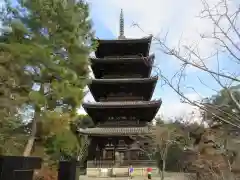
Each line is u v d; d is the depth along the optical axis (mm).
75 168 13289
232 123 3965
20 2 20203
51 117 19016
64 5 21062
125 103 34719
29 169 7727
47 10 20469
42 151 21672
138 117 36375
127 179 31016
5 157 6758
